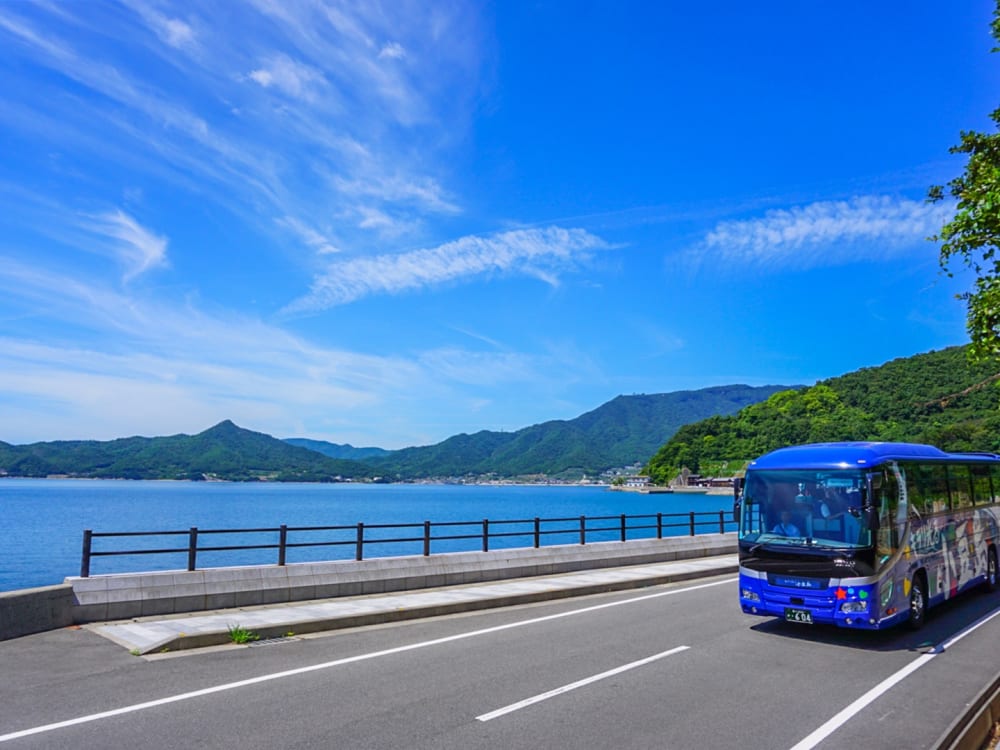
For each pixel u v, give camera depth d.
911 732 6.51
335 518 79.00
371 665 8.75
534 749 5.88
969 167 10.25
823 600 10.27
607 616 12.63
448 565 15.70
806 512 10.83
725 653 9.70
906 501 11.46
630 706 7.15
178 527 64.50
